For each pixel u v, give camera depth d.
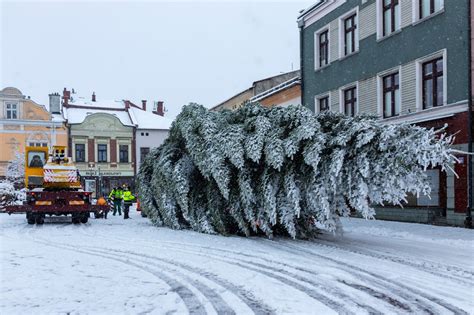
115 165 42.12
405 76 16.03
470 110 13.24
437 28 14.58
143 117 45.38
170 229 13.39
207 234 11.91
